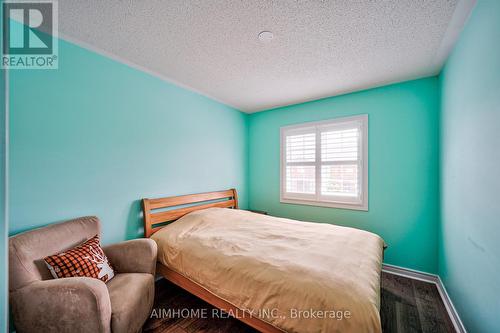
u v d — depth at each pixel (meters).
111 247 1.71
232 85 2.56
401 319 1.70
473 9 1.34
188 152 2.68
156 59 1.97
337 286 1.11
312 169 3.09
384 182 2.54
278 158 3.44
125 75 2.04
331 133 2.93
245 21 1.46
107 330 1.15
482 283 1.25
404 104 2.42
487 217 1.19
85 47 1.76
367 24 1.48
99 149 1.85
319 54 1.88
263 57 1.93
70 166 1.67
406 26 1.50
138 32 1.58
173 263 1.76
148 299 1.53
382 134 2.54
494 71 1.11
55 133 1.60
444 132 2.04
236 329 1.57
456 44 1.68
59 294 1.13
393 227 2.49
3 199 0.82
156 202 2.22
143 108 2.19
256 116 3.71
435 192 2.27
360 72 2.21
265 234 1.96
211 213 2.51
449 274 1.88
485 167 1.22
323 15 1.39
